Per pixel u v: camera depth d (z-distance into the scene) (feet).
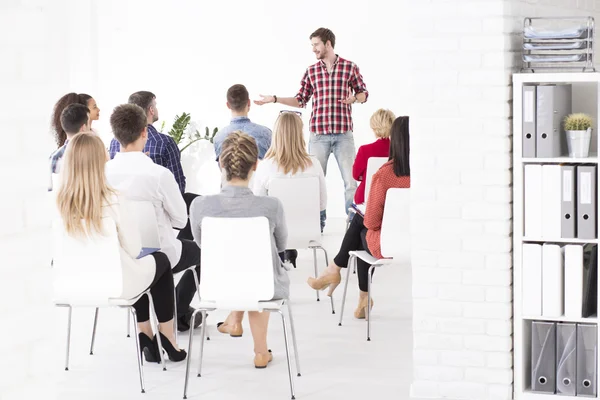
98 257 13.03
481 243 12.42
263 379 13.89
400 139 15.31
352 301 19.10
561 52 12.78
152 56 31.76
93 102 20.22
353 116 30.17
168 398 13.04
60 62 29.99
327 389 13.32
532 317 12.26
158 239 14.74
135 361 15.05
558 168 11.94
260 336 14.47
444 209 12.53
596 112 13.15
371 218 15.65
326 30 25.72
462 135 12.35
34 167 5.62
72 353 15.56
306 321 17.52
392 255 15.48
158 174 14.79
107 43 31.89
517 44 12.47
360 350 15.42
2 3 5.24
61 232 13.04
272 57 31.04
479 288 12.49
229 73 31.37
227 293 13.01
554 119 11.96
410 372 14.12
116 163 14.84
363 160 20.27
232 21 31.19
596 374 12.05
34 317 5.67
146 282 13.74
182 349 15.35
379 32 29.84
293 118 18.37
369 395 13.00
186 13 31.42
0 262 5.33
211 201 13.39
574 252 11.96
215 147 20.86
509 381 12.47
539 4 13.16
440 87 12.37
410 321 17.34
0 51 5.24
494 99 12.16
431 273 12.68
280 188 18.01
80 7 31.60
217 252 12.92
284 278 13.70
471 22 12.14
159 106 31.86
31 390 5.65
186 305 16.55
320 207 18.86
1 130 5.29
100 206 12.85
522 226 12.21
